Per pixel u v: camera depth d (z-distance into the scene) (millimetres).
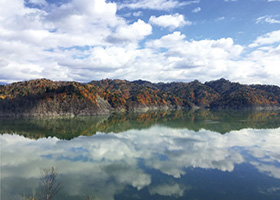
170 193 29578
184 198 28219
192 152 50438
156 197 28422
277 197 28625
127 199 27828
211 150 52156
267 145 57125
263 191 30359
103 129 86500
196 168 39719
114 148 54469
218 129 84812
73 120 119938
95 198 27953
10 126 93562
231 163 42281
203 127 90625
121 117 142500
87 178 34812
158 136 70625
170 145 57594
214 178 34938
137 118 133875
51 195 26141
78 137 69312
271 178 34906
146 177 35438
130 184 32562
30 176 35344
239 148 53906
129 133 76812
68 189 30562
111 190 30406
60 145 57750
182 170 38562
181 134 74250
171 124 101375
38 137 69125
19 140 64438
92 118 133625
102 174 36594
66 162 43031
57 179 34281
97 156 47375
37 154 48844
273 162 42781
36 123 104188
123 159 45125
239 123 103438
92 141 62906
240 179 34469
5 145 57844
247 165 41156
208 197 28578
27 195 28406
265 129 84250
